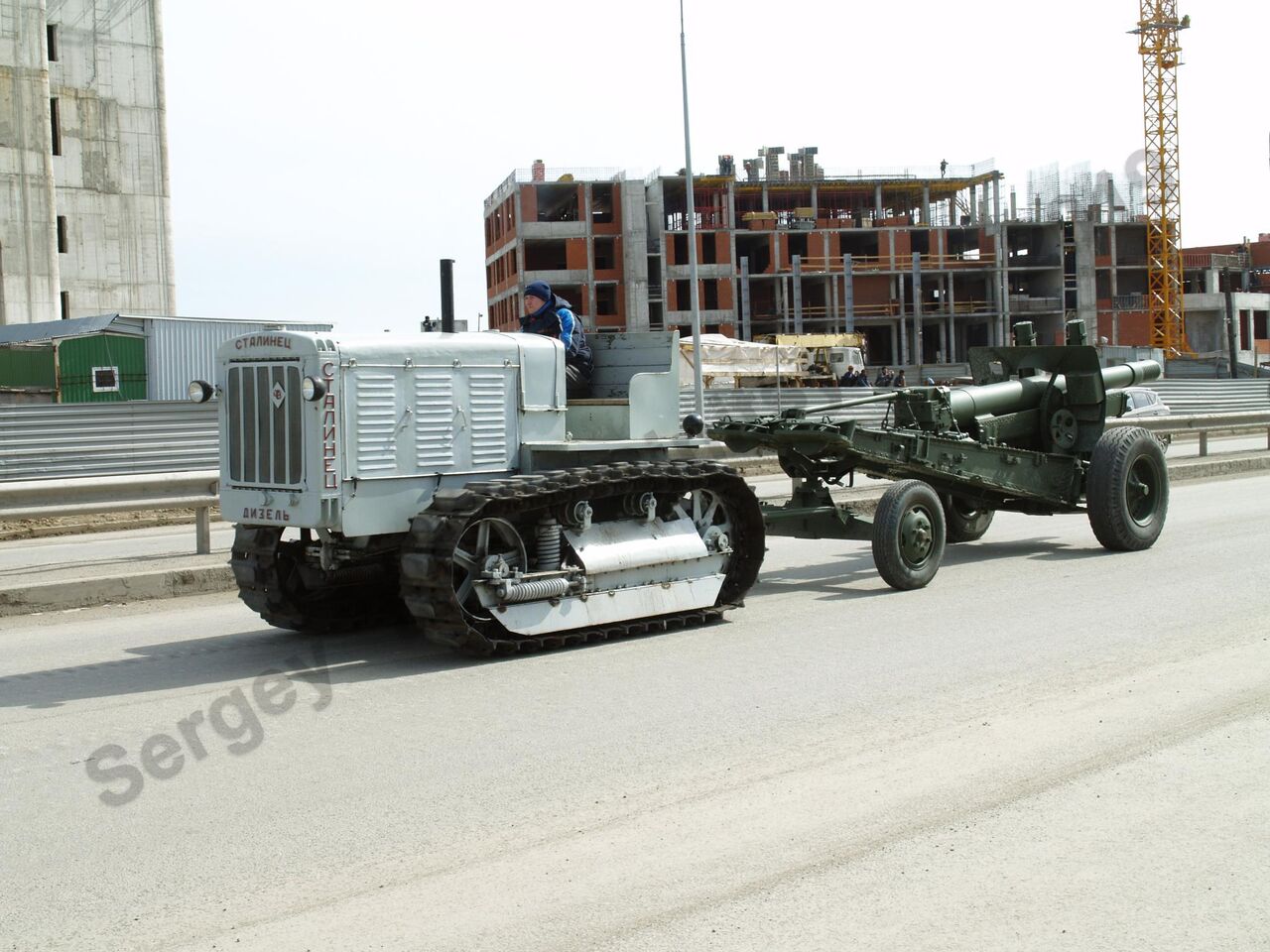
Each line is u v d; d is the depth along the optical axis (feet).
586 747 20.24
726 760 19.39
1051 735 20.22
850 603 33.01
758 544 31.22
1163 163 313.32
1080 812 16.75
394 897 14.56
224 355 28.17
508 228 290.35
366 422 26.73
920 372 286.87
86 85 185.16
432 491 27.71
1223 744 19.45
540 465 29.55
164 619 33.76
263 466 27.40
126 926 13.96
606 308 287.28
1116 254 319.88
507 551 27.53
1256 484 65.00
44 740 21.39
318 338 26.22
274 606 29.27
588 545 28.09
